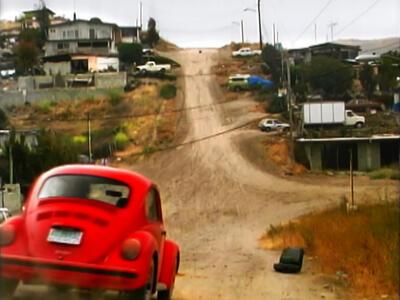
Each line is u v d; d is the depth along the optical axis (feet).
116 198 27.09
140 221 26.96
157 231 28.76
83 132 226.17
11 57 324.60
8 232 25.80
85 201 26.48
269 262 62.44
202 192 175.63
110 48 346.13
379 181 183.11
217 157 203.82
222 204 163.63
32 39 335.88
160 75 298.56
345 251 53.62
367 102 261.03
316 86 279.28
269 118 237.04
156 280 28.40
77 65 314.14
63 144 161.48
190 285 41.96
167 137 223.92
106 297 26.63
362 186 175.52
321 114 224.94
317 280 44.60
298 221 116.88
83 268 25.07
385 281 39.75
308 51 353.31
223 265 59.77
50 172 27.91
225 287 41.34
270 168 196.75
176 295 36.96
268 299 36.42
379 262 44.09
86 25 351.67
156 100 262.26
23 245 25.64
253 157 203.31
